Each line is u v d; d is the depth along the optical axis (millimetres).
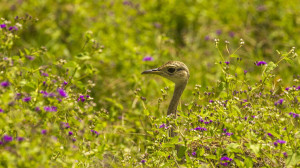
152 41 18562
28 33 17594
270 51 18984
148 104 14297
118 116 14656
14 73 10211
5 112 9023
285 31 20078
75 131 10094
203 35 19812
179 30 20516
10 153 8258
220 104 10477
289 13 20547
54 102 9367
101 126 10555
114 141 12875
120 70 16688
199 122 10469
